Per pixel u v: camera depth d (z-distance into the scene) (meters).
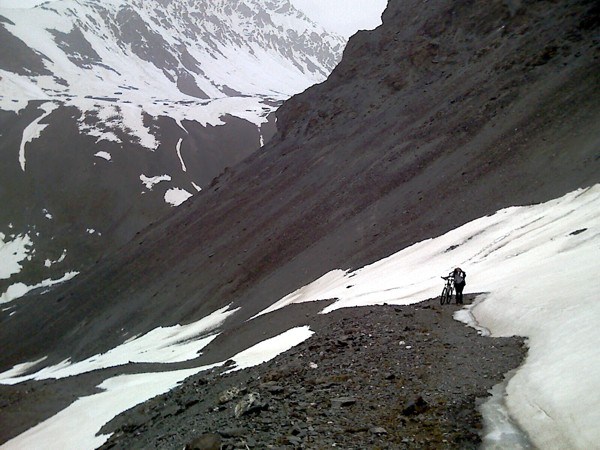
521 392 10.05
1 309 123.69
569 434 8.09
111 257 97.25
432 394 10.83
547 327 13.30
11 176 173.62
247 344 31.03
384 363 13.47
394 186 55.97
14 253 146.12
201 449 8.80
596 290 13.91
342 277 41.09
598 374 9.15
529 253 23.89
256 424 9.95
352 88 95.19
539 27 67.62
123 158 185.25
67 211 161.00
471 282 23.94
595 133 39.09
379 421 9.73
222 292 58.38
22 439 27.36
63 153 185.25
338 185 65.81
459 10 85.62
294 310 34.41
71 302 85.88
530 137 45.97
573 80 51.00
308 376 13.33
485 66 69.06
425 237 40.31
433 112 67.81
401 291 27.11
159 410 18.56
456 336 15.53
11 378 67.50
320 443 8.80
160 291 70.88
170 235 89.25
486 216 36.84
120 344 61.59
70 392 34.59
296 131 98.69
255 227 70.00
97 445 19.72
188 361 34.91
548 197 33.41
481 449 8.39
